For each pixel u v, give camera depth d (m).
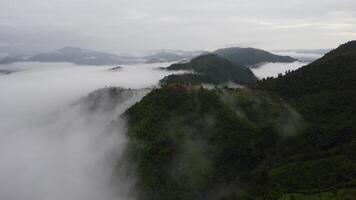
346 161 195.00
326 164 197.50
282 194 187.00
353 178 184.38
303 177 194.50
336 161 197.38
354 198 170.75
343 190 178.88
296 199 181.12
